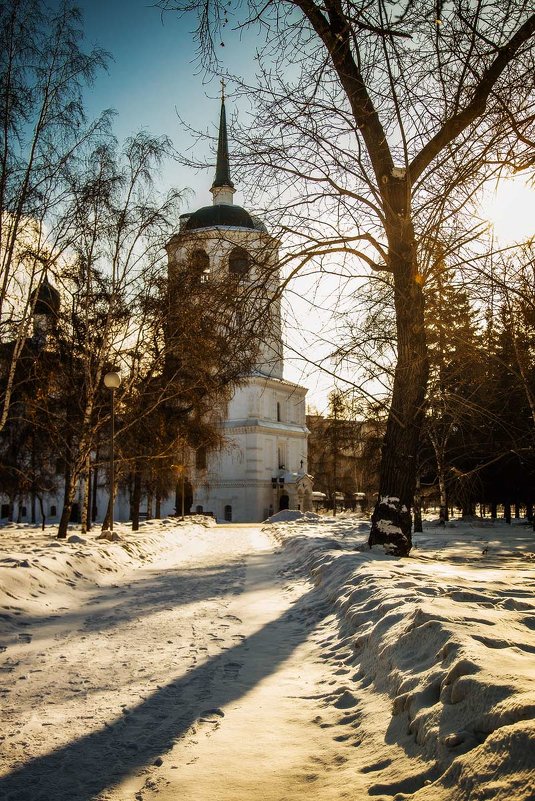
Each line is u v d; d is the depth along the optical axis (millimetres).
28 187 16328
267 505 77750
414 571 9648
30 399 21969
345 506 75062
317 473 86500
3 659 6363
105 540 19266
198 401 26203
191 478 53188
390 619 5793
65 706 4859
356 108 8781
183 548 23938
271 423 80250
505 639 4387
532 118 5262
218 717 4590
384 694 4539
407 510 13156
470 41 5246
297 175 10531
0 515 69500
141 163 20484
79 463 21484
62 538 21281
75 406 23516
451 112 6199
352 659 5867
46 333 21281
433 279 9141
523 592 7148
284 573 13953
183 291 20781
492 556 16859
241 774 3590
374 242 11859
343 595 8375
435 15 5164
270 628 7879
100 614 9000
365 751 3781
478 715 3176
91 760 3824
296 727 4363
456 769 2863
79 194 18422
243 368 12828
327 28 6781
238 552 21766
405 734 3689
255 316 11938
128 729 4359
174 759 3820
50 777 3590
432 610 5281
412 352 11930
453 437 31938
